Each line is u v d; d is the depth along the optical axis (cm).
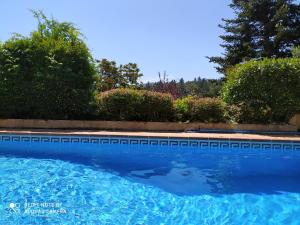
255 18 2938
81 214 579
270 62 1418
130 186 755
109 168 913
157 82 2320
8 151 1093
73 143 1198
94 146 1164
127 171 888
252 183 794
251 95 1439
